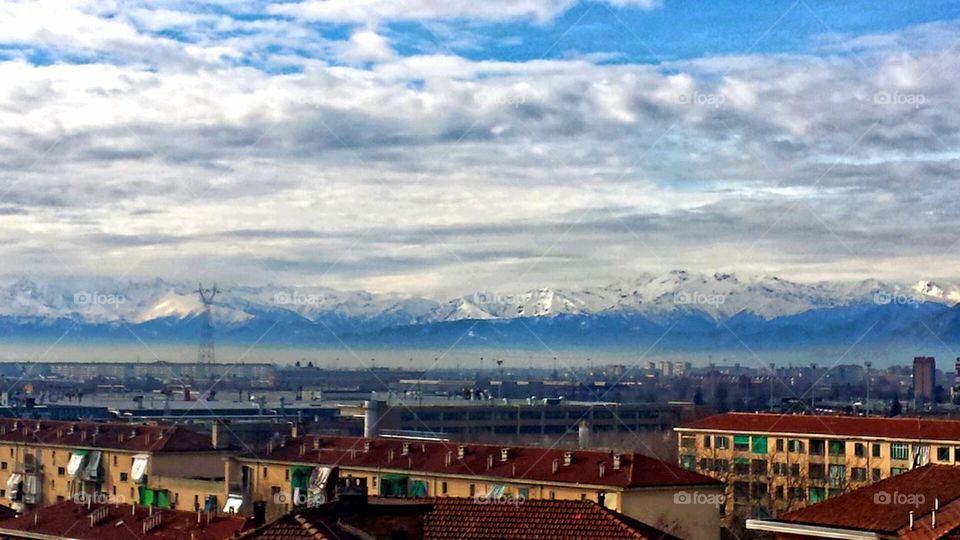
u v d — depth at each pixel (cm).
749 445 17800
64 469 17725
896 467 16388
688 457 18450
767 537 13325
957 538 6278
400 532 5853
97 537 10431
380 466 14200
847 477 16688
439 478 13625
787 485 17100
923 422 16612
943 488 7281
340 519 5766
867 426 16900
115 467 17075
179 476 16550
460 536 6097
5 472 18588
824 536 7019
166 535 10212
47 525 11012
